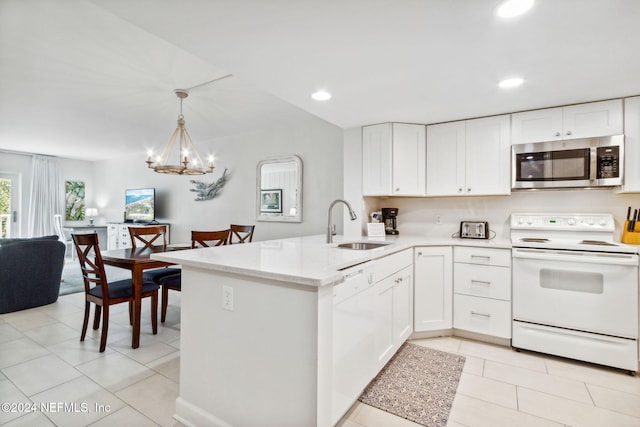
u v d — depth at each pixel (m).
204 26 1.55
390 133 3.18
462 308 2.87
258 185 4.58
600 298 2.34
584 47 1.75
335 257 1.87
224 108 3.60
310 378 1.40
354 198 3.37
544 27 1.56
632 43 1.70
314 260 1.76
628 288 2.26
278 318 1.49
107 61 2.48
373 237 3.16
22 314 3.46
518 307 2.62
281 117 3.95
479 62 1.93
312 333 1.39
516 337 2.63
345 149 3.43
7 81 2.87
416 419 1.79
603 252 2.35
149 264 2.73
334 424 1.57
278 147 4.41
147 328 3.12
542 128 2.75
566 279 2.45
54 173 6.98
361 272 1.87
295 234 4.26
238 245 2.50
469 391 2.06
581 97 2.49
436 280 2.87
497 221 3.20
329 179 3.98
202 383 1.75
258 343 1.55
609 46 1.74
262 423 1.53
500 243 2.75
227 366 1.65
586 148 2.56
